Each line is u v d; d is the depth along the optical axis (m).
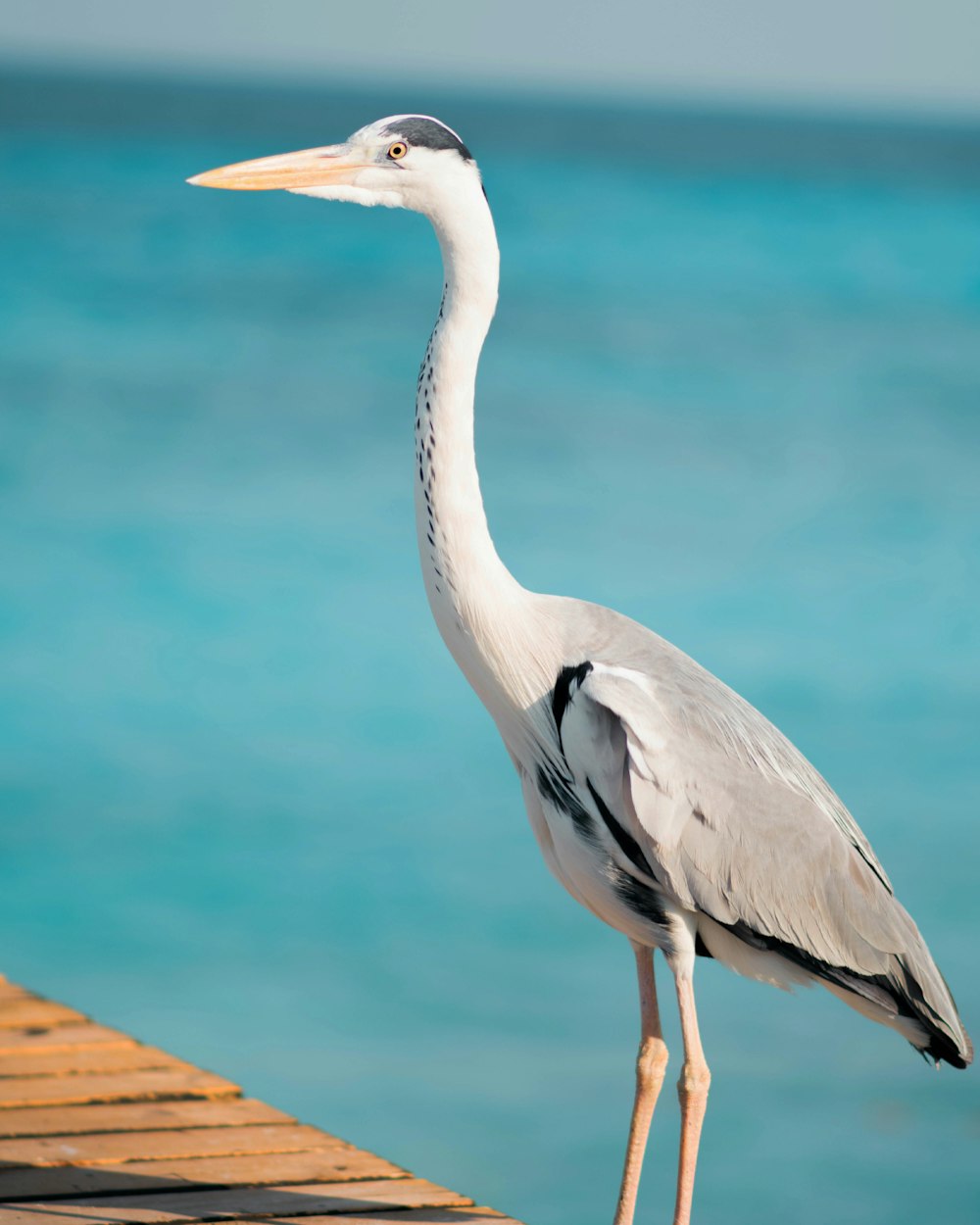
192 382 33.94
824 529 24.50
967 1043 4.79
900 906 4.87
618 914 4.70
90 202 59.12
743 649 18.27
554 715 4.78
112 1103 5.76
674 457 29.81
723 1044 9.52
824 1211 7.71
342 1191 5.05
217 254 50.53
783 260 60.81
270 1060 9.12
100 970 10.30
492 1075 9.05
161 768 14.05
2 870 11.84
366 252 52.47
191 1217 4.80
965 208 81.50
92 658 16.94
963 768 14.55
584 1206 7.76
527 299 48.78
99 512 23.12
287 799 13.45
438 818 13.23
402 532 22.53
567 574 21.03
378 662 17.25
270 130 130.25
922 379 38.94
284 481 25.73
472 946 10.81
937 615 20.02
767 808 4.61
